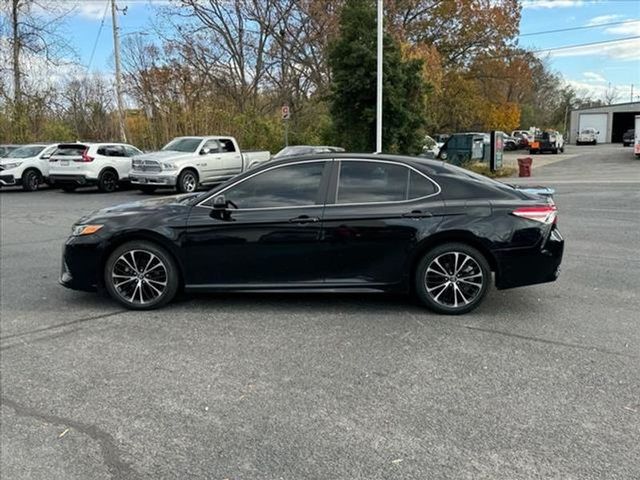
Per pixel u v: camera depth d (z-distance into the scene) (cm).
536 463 278
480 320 491
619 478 265
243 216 511
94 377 388
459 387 362
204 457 289
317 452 291
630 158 3206
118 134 2714
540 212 499
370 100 1945
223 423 323
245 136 2662
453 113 3819
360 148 1969
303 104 3347
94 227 531
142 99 2694
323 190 512
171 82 2927
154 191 1833
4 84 2661
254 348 434
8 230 1059
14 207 1433
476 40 3850
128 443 304
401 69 1948
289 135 2820
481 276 501
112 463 286
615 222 998
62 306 552
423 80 2028
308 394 356
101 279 538
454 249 498
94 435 313
